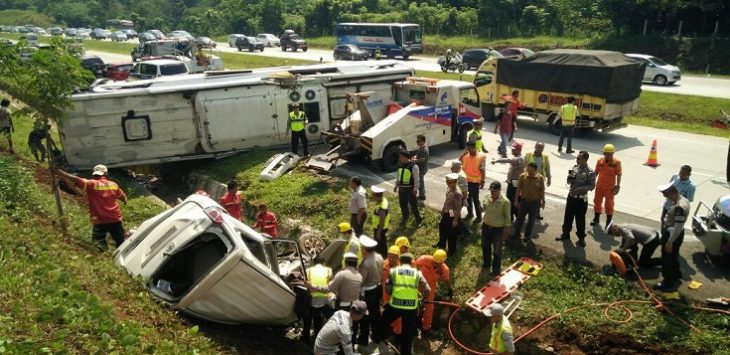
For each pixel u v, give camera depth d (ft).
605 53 66.59
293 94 57.26
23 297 19.74
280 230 43.06
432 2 199.93
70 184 47.37
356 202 36.73
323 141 59.72
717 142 63.72
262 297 26.43
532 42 154.30
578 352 27.94
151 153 53.16
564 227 36.06
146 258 27.43
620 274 31.83
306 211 44.06
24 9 374.63
